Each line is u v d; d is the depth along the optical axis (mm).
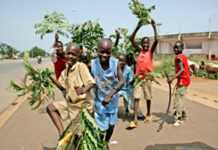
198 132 7086
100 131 4648
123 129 7328
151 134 6902
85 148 4344
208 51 48969
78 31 7879
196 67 26375
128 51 8336
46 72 5098
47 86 5129
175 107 7871
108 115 5188
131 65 8422
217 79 23312
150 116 8180
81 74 4770
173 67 7758
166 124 7863
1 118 8586
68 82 4875
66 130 4500
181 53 7617
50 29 5879
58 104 4918
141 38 8430
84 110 4484
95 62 5082
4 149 5883
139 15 7617
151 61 7793
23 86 5176
